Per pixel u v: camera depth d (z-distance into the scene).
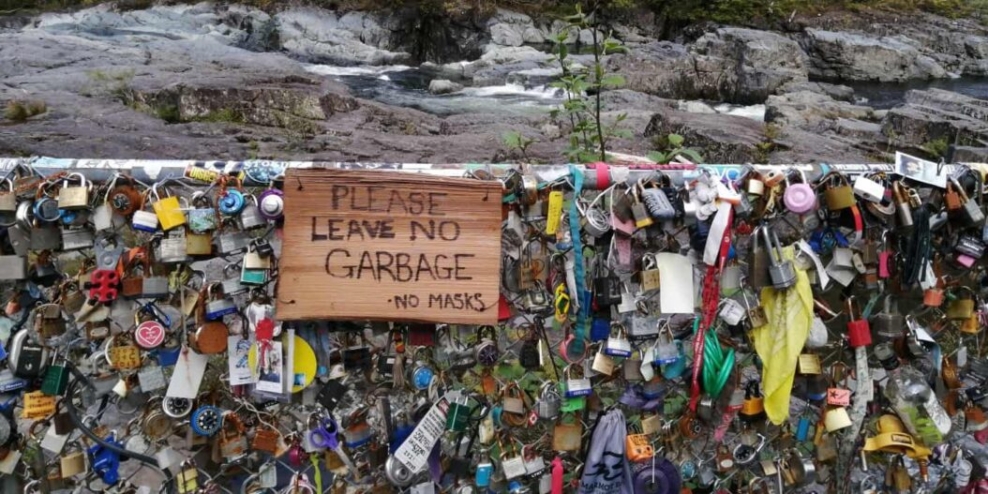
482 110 15.04
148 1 24.80
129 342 2.08
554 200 2.02
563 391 2.25
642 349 2.27
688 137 9.80
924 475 2.52
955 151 10.07
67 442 2.20
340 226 1.97
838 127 12.35
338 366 2.17
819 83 20.53
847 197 2.12
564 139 9.83
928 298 2.34
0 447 2.12
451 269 2.01
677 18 25.45
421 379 2.19
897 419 2.45
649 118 11.45
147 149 8.80
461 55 24.47
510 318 2.16
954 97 14.34
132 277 1.99
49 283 2.06
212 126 9.98
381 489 2.34
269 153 8.92
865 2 26.30
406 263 2.00
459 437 2.33
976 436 2.64
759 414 2.37
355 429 2.26
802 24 24.61
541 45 24.20
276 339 2.09
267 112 10.70
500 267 2.04
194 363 2.10
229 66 14.38
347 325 2.14
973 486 2.67
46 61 13.92
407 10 24.89
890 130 11.89
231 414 2.19
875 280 2.26
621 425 2.33
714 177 2.07
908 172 2.20
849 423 2.35
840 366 2.40
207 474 2.27
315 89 11.42
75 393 2.17
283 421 2.36
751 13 24.98
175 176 1.98
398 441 2.26
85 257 2.14
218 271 2.50
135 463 2.52
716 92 20.16
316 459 2.27
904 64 22.41
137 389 2.15
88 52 15.04
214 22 23.69
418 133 10.73
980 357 2.65
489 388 2.25
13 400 2.10
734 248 2.20
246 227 1.98
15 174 1.96
